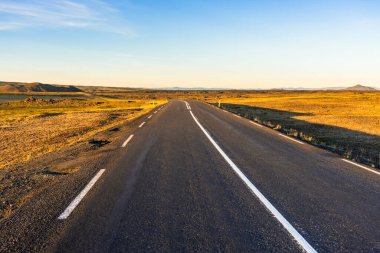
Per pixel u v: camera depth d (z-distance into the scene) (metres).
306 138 12.51
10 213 4.47
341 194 5.38
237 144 10.63
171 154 8.80
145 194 5.27
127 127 15.85
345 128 18.25
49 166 7.48
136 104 57.62
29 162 7.96
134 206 4.70
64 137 13.51
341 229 3.96
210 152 9.14
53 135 14.29
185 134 13.06
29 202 4.90
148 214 4.39
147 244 3.51
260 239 3.65
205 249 3.40
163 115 23.94
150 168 7.12
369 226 4.07
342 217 4.36
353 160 8.40
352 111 34.66
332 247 3.49
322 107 42.28
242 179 6.26
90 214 4.38
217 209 4.61
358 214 4.48
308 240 3.64
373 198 5.19
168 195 5.23
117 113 31.52
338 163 7.95
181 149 9.59
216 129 14.90
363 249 3.45
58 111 41.38
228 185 5.84
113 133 13.57
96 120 22.22
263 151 9.45
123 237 3.68
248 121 19.38
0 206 4.81
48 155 8.85
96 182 5.96
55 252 3.34
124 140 11.41
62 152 9.26
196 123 17.67
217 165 7.48
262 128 15.66
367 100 64.25
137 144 10.50
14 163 8.37
